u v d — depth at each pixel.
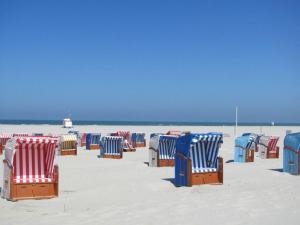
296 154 12.88
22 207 8.15
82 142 30.89
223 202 7.90
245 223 6.26
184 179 10.48
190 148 10.37
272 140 20.14
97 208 7.91
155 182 11.34
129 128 69.75
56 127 68.50
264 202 7.84
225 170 14.25
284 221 6.32
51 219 7.05
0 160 18.73
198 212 7.10
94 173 13.77
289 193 8.83
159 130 61.12
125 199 8.89
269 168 15.05
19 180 9.12
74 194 9.63
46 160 9.61
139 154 22.72
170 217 6.82
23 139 9.10
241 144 17.98
